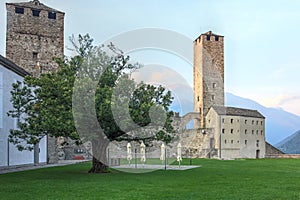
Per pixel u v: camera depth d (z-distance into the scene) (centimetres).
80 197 990
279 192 1088
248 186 1248
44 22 3659
